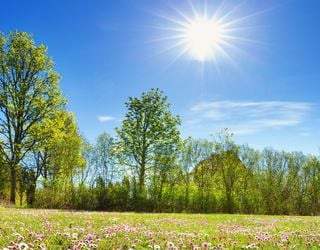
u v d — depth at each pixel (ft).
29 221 56.85
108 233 42.16
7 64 168.14
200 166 195.62
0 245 31.04
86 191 164.86
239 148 199.11
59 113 184.65
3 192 200.13
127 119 202.59
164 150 189.37
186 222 73.46
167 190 175.52
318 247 36.81
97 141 177.68
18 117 168.14
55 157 186.80
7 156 168.04
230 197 179.93
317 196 200.23
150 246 34.65
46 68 175.63
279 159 201.98
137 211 163.63
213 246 35.04
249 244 37.06
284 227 64.03
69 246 32.60
